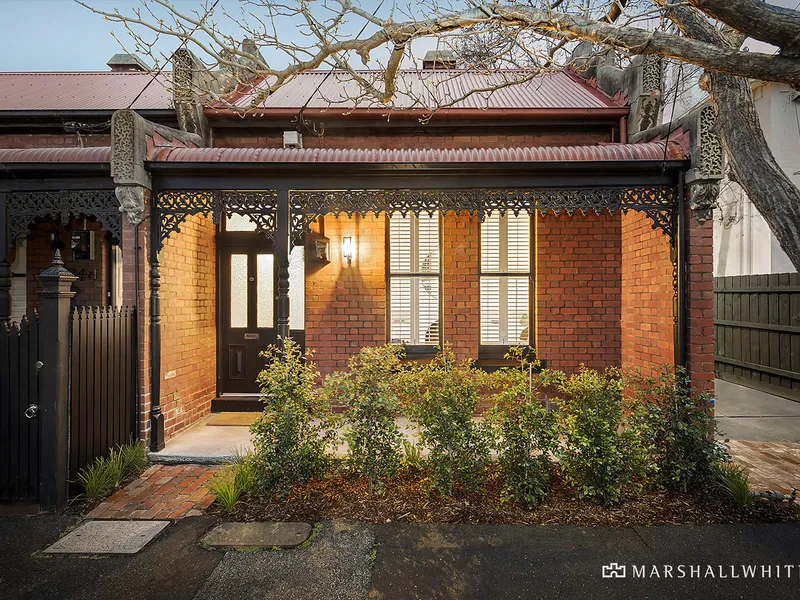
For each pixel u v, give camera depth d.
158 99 7.34
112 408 4.63
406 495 4.05
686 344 4.95
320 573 3.05
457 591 2.87
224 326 6.98
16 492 4.00
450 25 3.71
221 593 2.86
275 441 4.05
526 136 6.80
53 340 3.92
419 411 4.15
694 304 4.86
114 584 2.94
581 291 6.63
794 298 7.86
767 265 9.82
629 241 6.28
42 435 3.91
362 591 2.88
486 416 4.18
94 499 4.08
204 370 6.53
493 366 6.61
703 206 4.78
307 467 4.10
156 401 5.14
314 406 4.31
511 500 3.94
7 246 5.04
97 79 8.93
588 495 3.95
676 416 4.13
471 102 6.91
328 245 6.67
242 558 3.21
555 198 5.09
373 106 6.48
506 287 6.92
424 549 3.30
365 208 5.15
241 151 5.09
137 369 5.03
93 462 4.34
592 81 8.05
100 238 7.41
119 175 4.77
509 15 3.54
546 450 3.97
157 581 2.97
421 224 6.97
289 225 5.16
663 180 5.01
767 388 8.49
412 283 6.95
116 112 4.76
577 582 2.94
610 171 5.00
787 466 4.80
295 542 3.39
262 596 2.84
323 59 4.01
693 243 4.87
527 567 3.09
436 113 6.44
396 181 5.13
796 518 3.68
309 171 5.02
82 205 5.01
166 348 5.44
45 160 4.84
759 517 3.69
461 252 6.68
